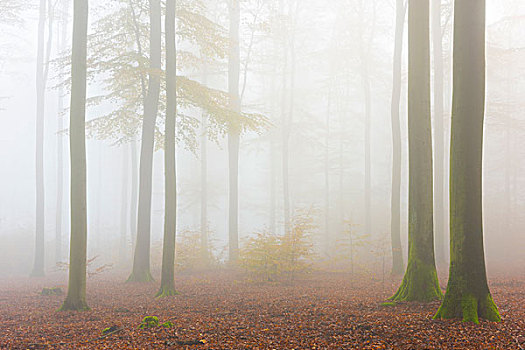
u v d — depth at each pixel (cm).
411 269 980
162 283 1210
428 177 998
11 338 740
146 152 1580
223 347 627
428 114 1017
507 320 729
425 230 980
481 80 746
